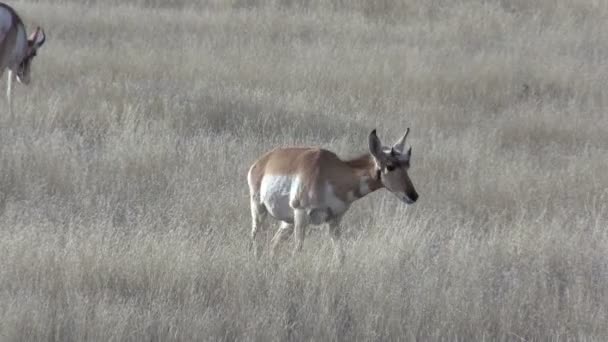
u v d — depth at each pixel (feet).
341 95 185.78
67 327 83.51
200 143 143.54
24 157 130.00
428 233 110.52
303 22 250.57
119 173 130.00
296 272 95.35
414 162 143.64
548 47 241.55
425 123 173.99
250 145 145.59
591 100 198.18
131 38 229.25
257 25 245.86
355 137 159.33
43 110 157.07
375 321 87.10
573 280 102.27
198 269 94.17
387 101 183.62
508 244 108.68
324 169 96.07
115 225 112.16
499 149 160.56
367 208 123.03
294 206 97.35
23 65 172.24
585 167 144.15
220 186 124.47
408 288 94.07
